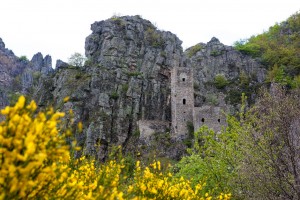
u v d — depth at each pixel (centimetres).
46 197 390
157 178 691
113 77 7256
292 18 11681
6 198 320
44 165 373
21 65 15450
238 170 1379
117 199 495
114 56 7894
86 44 8994
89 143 5897
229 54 9581
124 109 6750
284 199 1145
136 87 7144
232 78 8962
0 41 16650
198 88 8288
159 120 6856
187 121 6238
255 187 1241
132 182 695
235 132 1524
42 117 348
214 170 1529
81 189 476
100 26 9138
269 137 1166
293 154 1107
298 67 8550
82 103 6738
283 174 1103
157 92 7231
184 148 5566
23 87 13600
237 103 7856
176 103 6369
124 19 8944
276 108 1167
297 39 10275
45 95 7412
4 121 340
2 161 326
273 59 9369
